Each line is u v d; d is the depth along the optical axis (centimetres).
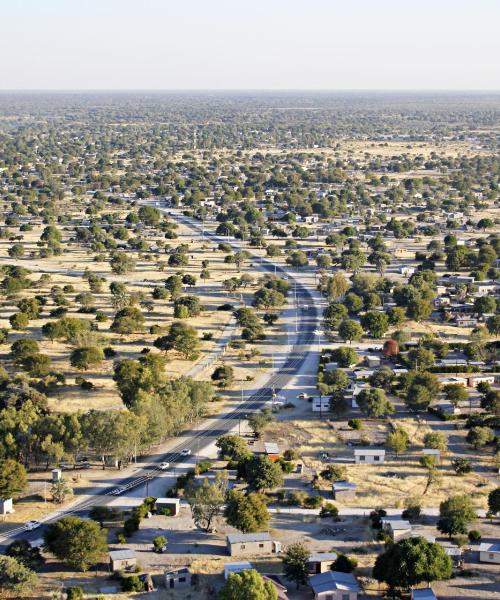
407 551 12525
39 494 15812
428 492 15962
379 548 13900
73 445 16750
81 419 17300
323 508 15000
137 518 14575
